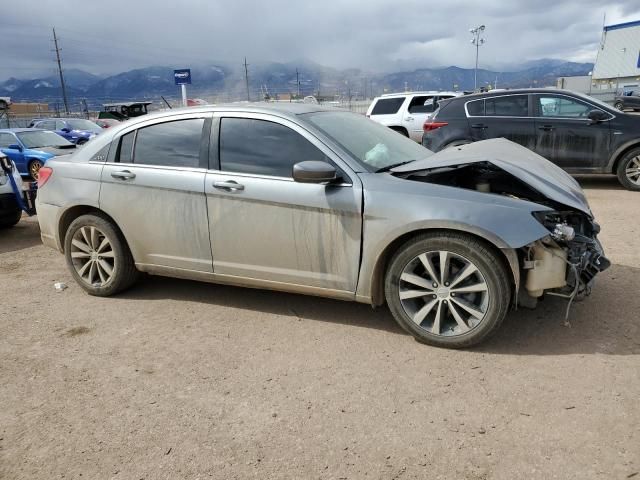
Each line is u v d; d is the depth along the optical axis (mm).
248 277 4102
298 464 2537
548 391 3027
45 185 4902
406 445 2637
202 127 4234
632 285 4539
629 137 8734
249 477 2463
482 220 3318
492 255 3346
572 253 3449
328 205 3668
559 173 4062
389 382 3209
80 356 3697
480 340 3482
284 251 3893
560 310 4082
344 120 4434
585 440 2605
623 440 2590
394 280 3633
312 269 3842
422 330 3609
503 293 3377
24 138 13508
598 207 7762
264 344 3775
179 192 4199
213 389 3215
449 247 3424
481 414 2852
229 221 4031
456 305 3523
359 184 3637
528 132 9273
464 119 9719
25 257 6441
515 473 2412
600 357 3373
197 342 3850
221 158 4109
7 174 7387
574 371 3223
